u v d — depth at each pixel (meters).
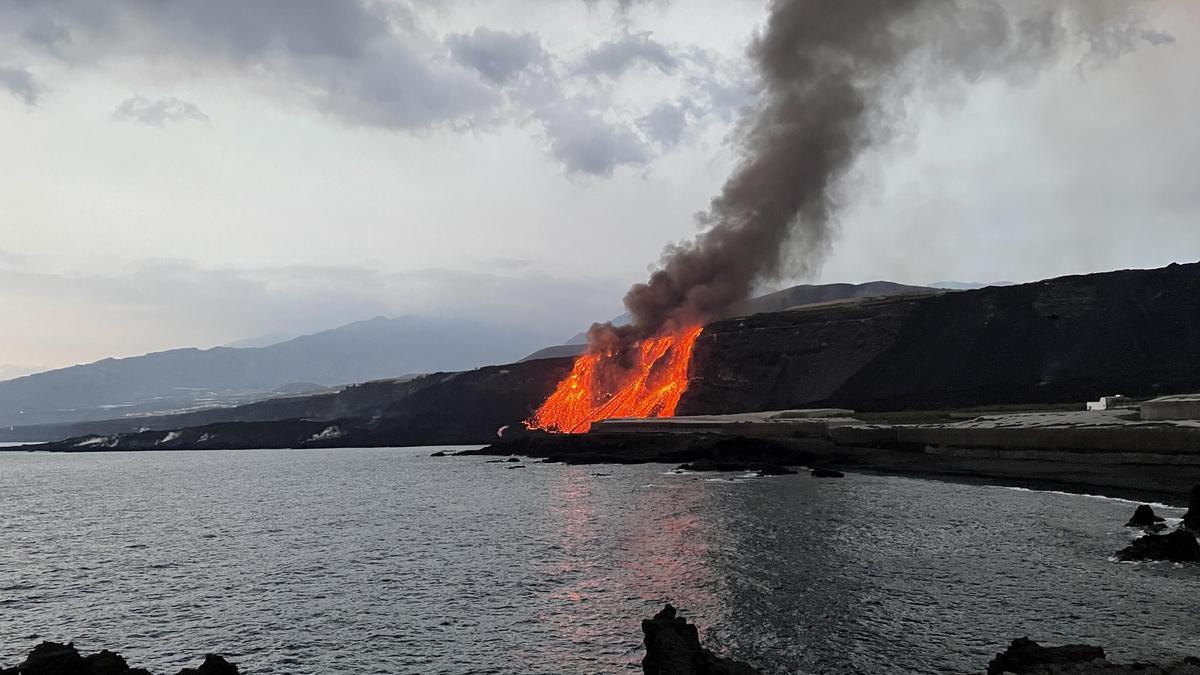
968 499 64.19
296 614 34.31
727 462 108.81
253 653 28.83
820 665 24.42
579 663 26.08
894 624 28.53
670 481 91.81
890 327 184.25
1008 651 21.92
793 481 85.75
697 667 20.06
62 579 44.19
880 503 63.00
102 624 33.75
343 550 50.97
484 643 28.77
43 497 100.25
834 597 32.69
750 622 29.30
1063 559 38.78
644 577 38.16
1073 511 55.06
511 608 33.56
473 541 52.38
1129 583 33.41
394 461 164.88
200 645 30.14
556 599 34.75
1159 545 38.53
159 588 41.00
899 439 105.06
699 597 33.47
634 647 27.48
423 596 36.59
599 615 31.69
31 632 32.72
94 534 63.56
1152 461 68.75
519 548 48.66
